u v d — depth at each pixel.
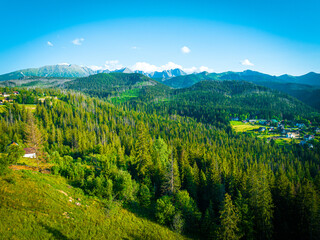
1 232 25.81
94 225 37.59
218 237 41.84
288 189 56.34
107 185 50.38
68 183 51.16
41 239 28.11
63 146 106.06
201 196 62.59
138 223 44.78
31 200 35.50
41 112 151.00
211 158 78.44
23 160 61.16
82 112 169.62
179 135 159.25
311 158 121.50
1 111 151.12
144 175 63.69
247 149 135.38
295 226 49.44
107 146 95.56
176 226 43.75
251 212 47.91
